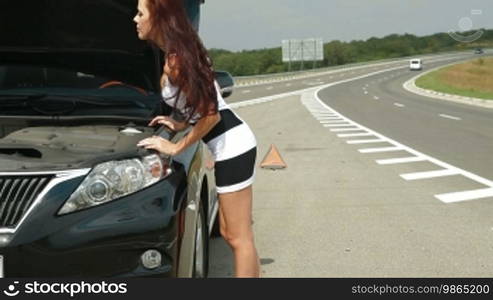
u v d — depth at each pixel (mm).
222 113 3186
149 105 4395
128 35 4289
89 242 2875
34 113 4270
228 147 3199
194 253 3535
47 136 3574
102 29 4281
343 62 144625
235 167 3219
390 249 5562
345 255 5391
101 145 3338
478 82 66250
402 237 5965
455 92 44531
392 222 6574
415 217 6789
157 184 3137
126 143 3371
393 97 41750
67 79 4691
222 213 3352
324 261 5219
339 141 15086
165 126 3590
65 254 2846
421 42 171750
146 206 3029
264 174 10031
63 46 4469
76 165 3008
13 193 2902
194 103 2912
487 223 6480
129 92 4594
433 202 7578
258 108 29734
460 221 6578
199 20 4188
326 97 41531
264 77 69750
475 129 18016
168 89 2975
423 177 9469
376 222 6586
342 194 8203
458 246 5641
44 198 2898
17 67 4695
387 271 4930
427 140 15008
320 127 19281
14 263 2820
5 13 4180
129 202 3008
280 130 18375
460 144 14062
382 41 167500
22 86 4684
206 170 4375
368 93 47781
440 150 12922
